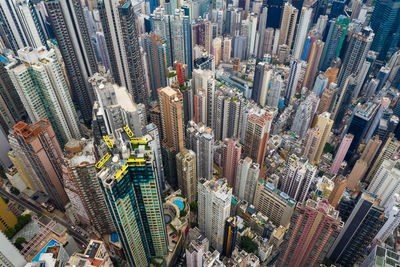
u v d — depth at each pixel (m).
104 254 177.88
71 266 161.88
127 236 198.62
